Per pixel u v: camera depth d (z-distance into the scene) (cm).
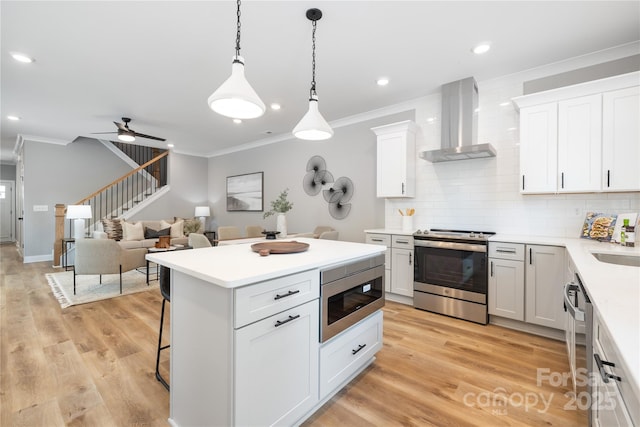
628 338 70
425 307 333
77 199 670
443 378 205
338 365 183
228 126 514
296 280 151
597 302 97
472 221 347
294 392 152
